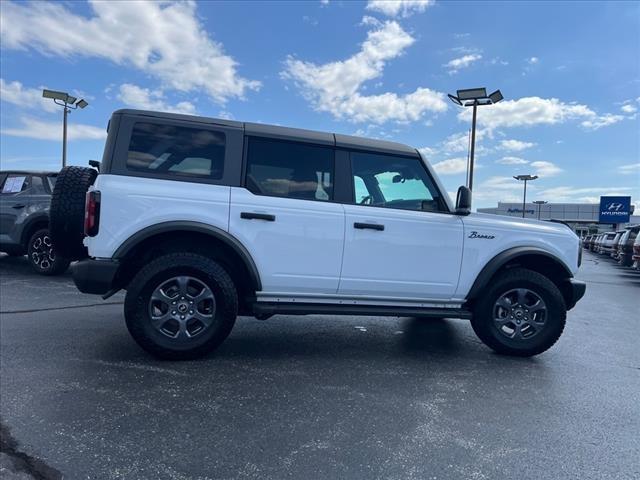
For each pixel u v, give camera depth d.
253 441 2.79
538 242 4.72
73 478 2.36
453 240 4.50
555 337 4.59
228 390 3.53
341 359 4.42
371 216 4.33
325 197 4.33
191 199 3.99
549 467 2.63
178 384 3.61
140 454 2.59
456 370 4.21
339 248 4.27
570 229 4.97
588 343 5.45
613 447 2.88
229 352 4.48
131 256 4.01
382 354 4.64
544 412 3.37
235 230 4.06
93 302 6.41
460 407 3.40
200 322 4.07
